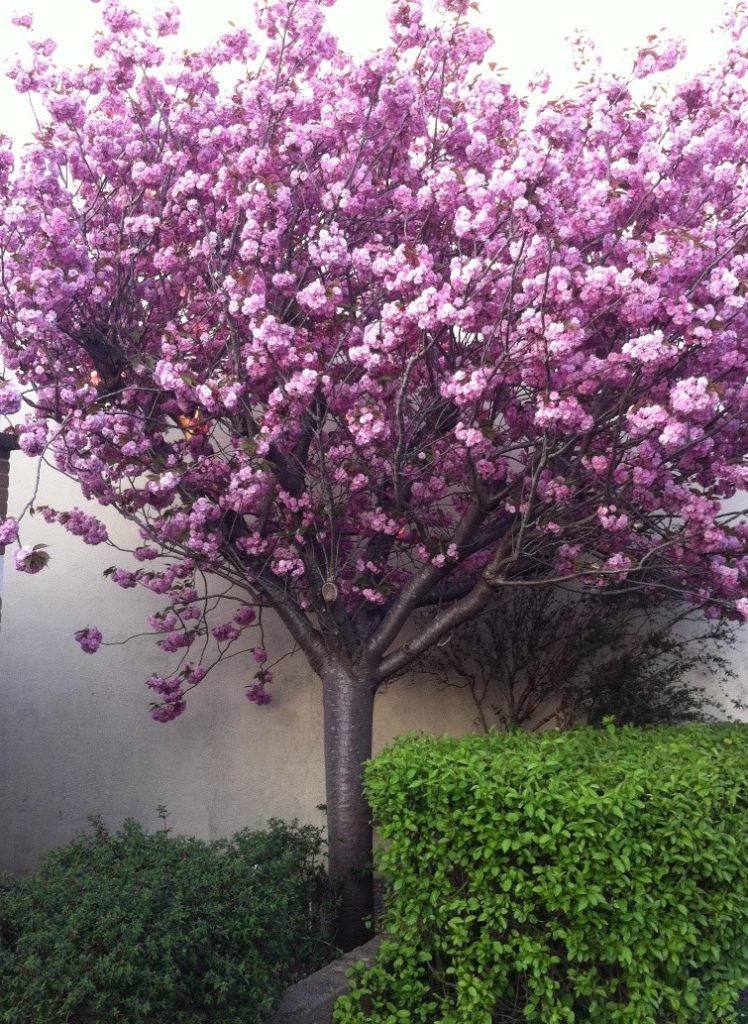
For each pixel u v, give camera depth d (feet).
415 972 14.56
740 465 17.90
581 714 22.71
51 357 17.37
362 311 18.13
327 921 17.42
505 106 18.83
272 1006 13.88
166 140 18.37
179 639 22.07
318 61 18.37
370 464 18.42
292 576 18.95
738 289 15.30
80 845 15.74
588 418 15.57
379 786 14.84
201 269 18.62
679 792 13.75
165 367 16.65
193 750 23.63
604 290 14.78
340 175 17.31
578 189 16.15
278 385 17.11
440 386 16.48
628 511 18.29
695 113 17.29
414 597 19.15
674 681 23.53
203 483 18.74
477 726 24.34
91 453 18.01
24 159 16.03
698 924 13.88
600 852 13.25
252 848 16.25
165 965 12.19
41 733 23.48
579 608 23.57
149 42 18.15
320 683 24.22
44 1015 11.46
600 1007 13.74
